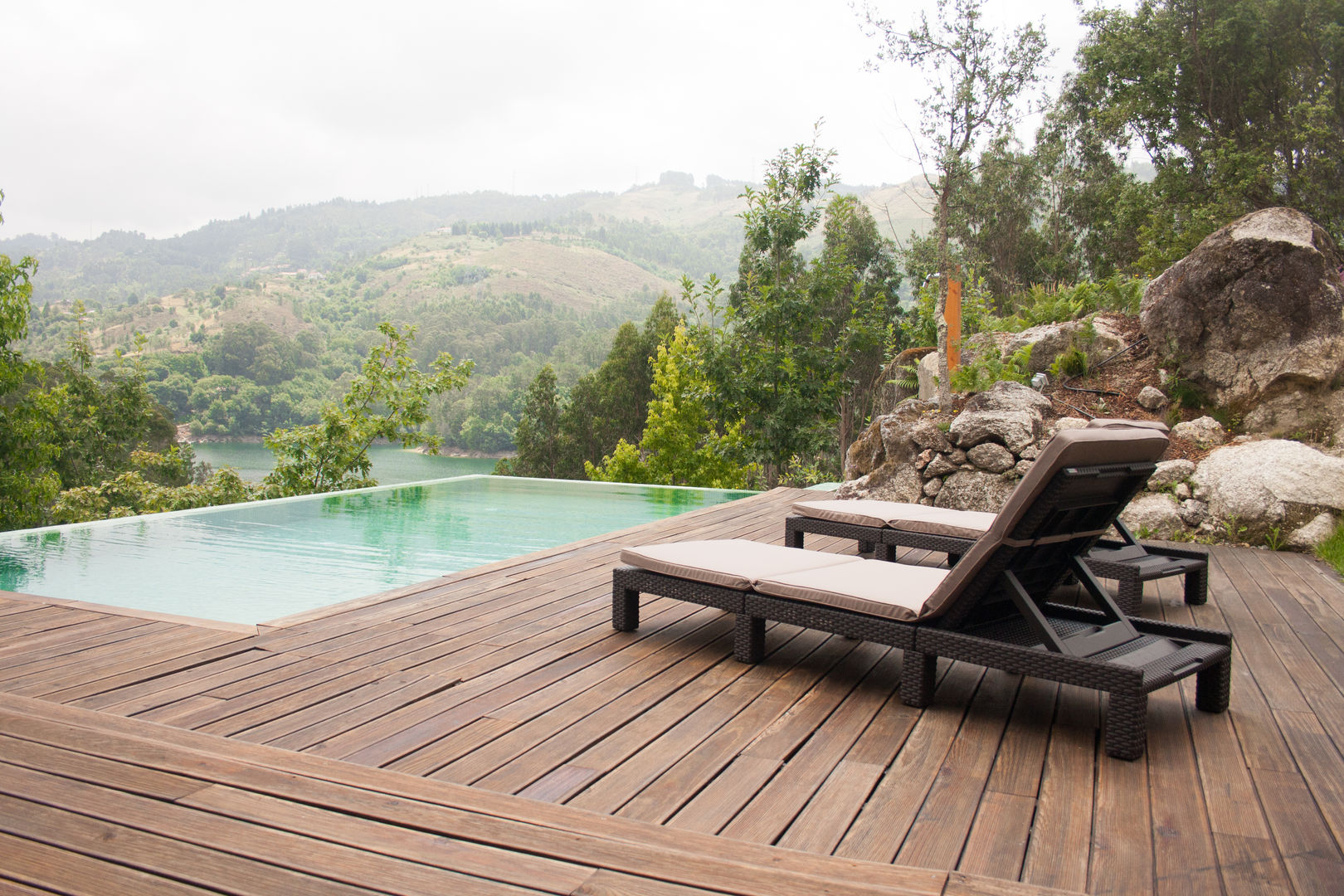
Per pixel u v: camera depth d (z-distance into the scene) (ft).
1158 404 23.71
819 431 48.73
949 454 22.20
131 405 81.97
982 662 7.76
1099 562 12.53
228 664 9.16
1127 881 5.03
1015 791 6.36
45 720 6.78
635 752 6.95
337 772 5.91
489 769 6.49
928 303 37.93
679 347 76.02
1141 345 25.70
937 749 7.18
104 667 8.93
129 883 4.33
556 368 348.18
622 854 4.77
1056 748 7.26
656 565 10.30
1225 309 22.71
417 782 5.78
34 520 44.29
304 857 4.64
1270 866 5.24
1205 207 58.75
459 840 4.92
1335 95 57.88
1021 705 8.38
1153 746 7.38
